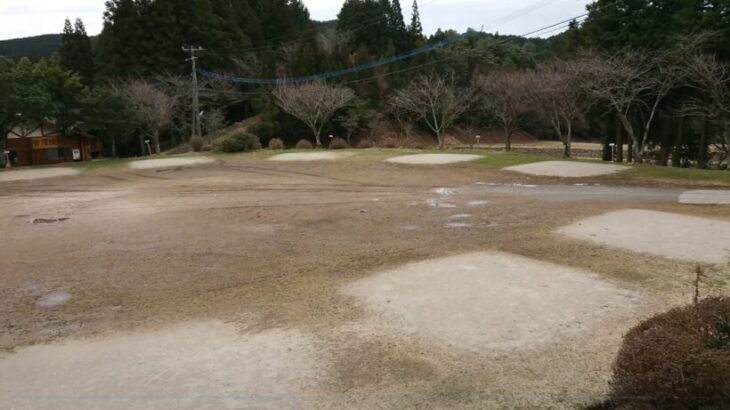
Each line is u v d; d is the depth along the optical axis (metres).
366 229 7.82
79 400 3.04
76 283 5.55
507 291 4.66
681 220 7.45
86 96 25.34
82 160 28.25
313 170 16.23
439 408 2.83
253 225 8.41
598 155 24.45
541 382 3.06
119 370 3.43
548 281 4.91
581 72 16.28
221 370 3.37
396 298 4.60
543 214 8.41
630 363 2.67
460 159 16.62
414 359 3.42
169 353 3.67
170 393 3.09
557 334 3.71
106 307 4.77
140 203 11.13
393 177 14.09
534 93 20.25
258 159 19.69
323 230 7.86
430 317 4.12
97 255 6.73
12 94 21.42
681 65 14.55
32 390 3.20
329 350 3.61
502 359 3.37
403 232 7.50
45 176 17.44
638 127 18.14
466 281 5.00
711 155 18.81
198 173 16.67
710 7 15.02
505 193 10.87
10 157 25.69
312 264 5.95
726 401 2.46
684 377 2.46
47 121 25.19
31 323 4.44
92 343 3.95
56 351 3.82
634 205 8.92
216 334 3.99
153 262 6.29
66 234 8.16
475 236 7.05
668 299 4.32
